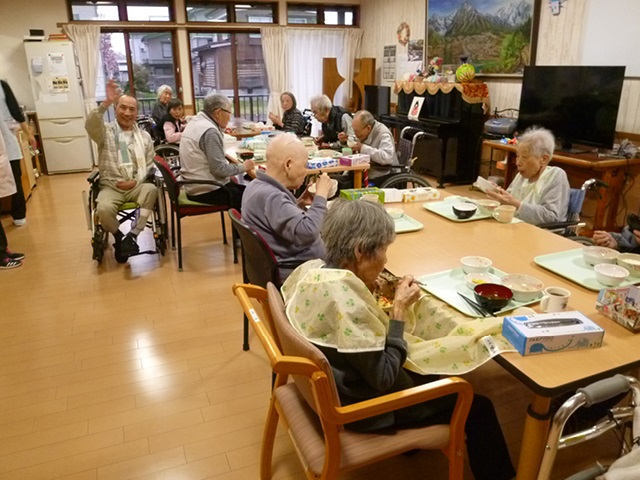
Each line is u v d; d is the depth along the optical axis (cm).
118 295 312
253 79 799
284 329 119
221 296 311
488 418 145
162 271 349
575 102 434
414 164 646
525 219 241
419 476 173
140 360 243
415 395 120
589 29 444
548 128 466
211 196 352
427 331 148
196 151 347
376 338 119
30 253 384
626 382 109
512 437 183
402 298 133
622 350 125
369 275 134
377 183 383
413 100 650
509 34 537
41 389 221
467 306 147
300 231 206
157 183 369
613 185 409
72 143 666
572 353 124
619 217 426
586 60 452
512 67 540
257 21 766
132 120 366
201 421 201
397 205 256
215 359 244
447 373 128
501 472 145
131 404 211
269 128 552
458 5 600
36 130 657
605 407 146
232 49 771
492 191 239
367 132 406
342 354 121
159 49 742
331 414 113
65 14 676
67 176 657
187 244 402
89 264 362
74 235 425
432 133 585
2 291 319
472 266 167
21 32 664
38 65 627
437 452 184
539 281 157
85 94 699
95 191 361
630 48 410
